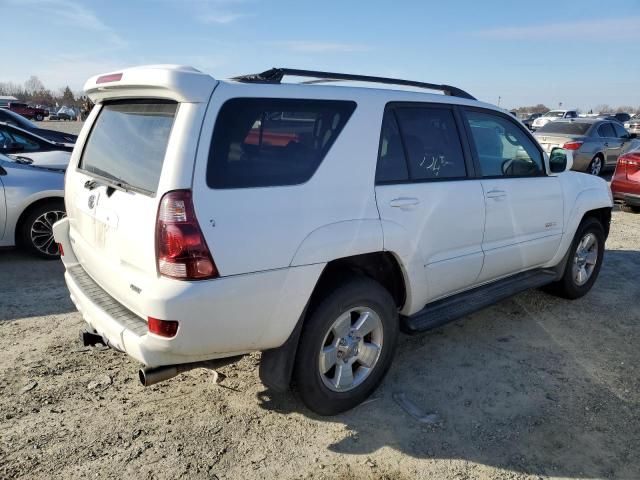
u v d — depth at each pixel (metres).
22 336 4.12
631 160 9.18
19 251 6.49
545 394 3.47
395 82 3.53
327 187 2.88
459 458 2.84
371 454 2.85
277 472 2.70
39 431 2.96
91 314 2.95
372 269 3.32
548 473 2.74
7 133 7.37
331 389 3.09
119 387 3.44
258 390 3.45
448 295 3.84
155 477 2.63
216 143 2.53
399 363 3.86
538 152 4.47
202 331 2.52
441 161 3.60
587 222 4.99
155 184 2.53
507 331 4.43
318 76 3.11
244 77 2.93
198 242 2.43
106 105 3.38
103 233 2.91
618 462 2.83
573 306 5.02
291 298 2.74
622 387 3.57
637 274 6.04
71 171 3.56
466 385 3.57
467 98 3.97
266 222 2.63
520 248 4.22
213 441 2.92
